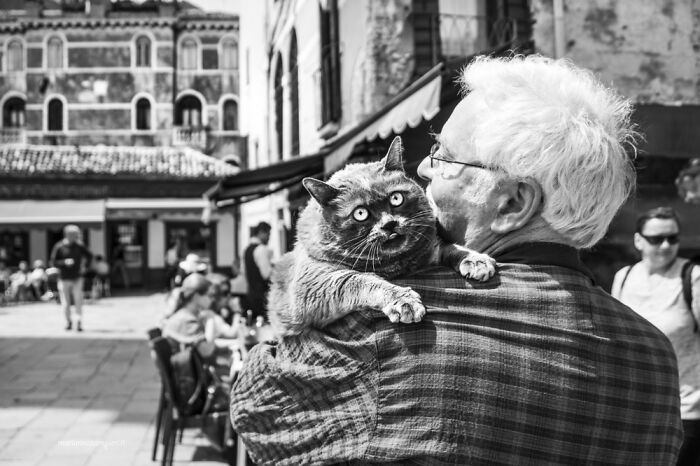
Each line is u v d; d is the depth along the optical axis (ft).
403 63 26.11
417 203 5.15
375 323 4.33
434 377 4.00
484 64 4.99
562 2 26.11
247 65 82.12
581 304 4.28
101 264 79.66
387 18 26.08
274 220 53.93
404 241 4.83
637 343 4.37
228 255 94.22
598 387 4.13
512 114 4.43
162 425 19.69
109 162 86.69
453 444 3.90
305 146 40.55
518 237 4.58
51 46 101.81
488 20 26.30
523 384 4.00
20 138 101.19
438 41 26.09
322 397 4.36
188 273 22.21
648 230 10.94
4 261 82.28
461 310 4.17
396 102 16.35
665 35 26.76
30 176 80.28
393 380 4.09
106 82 101.65
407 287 4.25
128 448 18.52
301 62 41.86
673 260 11.10
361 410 4.14
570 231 4.51
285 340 4.76
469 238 4.77
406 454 3.92
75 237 46.16
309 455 4.28
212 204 33.42
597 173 4.40
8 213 78.79
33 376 29.09
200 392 16.25
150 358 33.99
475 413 3.94
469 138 4.69
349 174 5.35
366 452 4.01
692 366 10.59
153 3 103.55
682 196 18.95
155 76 101.96
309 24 38.60
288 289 5.08
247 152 83.30
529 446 3.97
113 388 26.55
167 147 100.48
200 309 18.16
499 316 4.15
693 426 10.41
